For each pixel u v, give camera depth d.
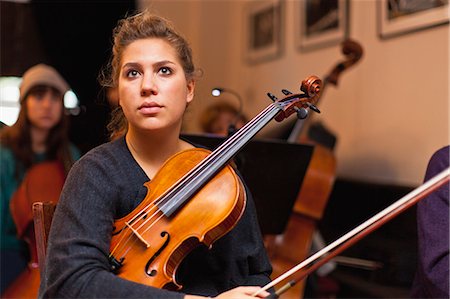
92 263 1.19
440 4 2.89
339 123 3.78
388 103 3.30
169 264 1.26
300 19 4.18
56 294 1.19
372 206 3.21
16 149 2.85
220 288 1.43
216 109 3.41
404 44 3.16
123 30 1.40
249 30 4.97
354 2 3.59
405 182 3.16
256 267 1.50
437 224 1.49
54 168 2.75
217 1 5.29
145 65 1.33
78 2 4.89
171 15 5.32
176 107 1.35
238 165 1.98
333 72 2.95
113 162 1.36
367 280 2.91
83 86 4.92
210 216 1.28
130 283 1.17
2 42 4.72
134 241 1.27
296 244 2.73
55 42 4.86
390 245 2.93
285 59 4.40
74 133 4.14
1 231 2.76
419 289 1.62
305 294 2.93
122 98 1.35
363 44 3.52
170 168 1.37
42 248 1.40
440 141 2.90
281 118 1.45
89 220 1.25
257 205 2.04
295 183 2.05
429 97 2.98
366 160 3.49
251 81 4.95
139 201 1.35
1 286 2.72
